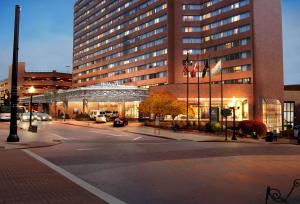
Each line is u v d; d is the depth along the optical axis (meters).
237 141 36.03
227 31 99.00
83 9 163.62
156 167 15.40
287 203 8.38
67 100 88.81
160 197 9.81
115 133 41.31
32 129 37.38
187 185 11.55
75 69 170.12
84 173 13.57
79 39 167.12
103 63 143.88
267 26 95.25
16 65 25.16
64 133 38.78
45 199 9.09
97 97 82.06
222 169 15.10
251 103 89.31
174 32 105.81
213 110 70.06
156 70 112.25
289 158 20.02
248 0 94.44
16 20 24.66
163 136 38.28
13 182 11.27
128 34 127.69
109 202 8.95
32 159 16.83
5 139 27.09
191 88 86.12
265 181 12.44
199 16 106.12
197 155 20.48
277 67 96.00
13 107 25.20
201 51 104.81
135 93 82.00
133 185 11.46
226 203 9.21
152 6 115.44
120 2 133.25
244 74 93.75
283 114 97.81
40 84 170.75
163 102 63.25
